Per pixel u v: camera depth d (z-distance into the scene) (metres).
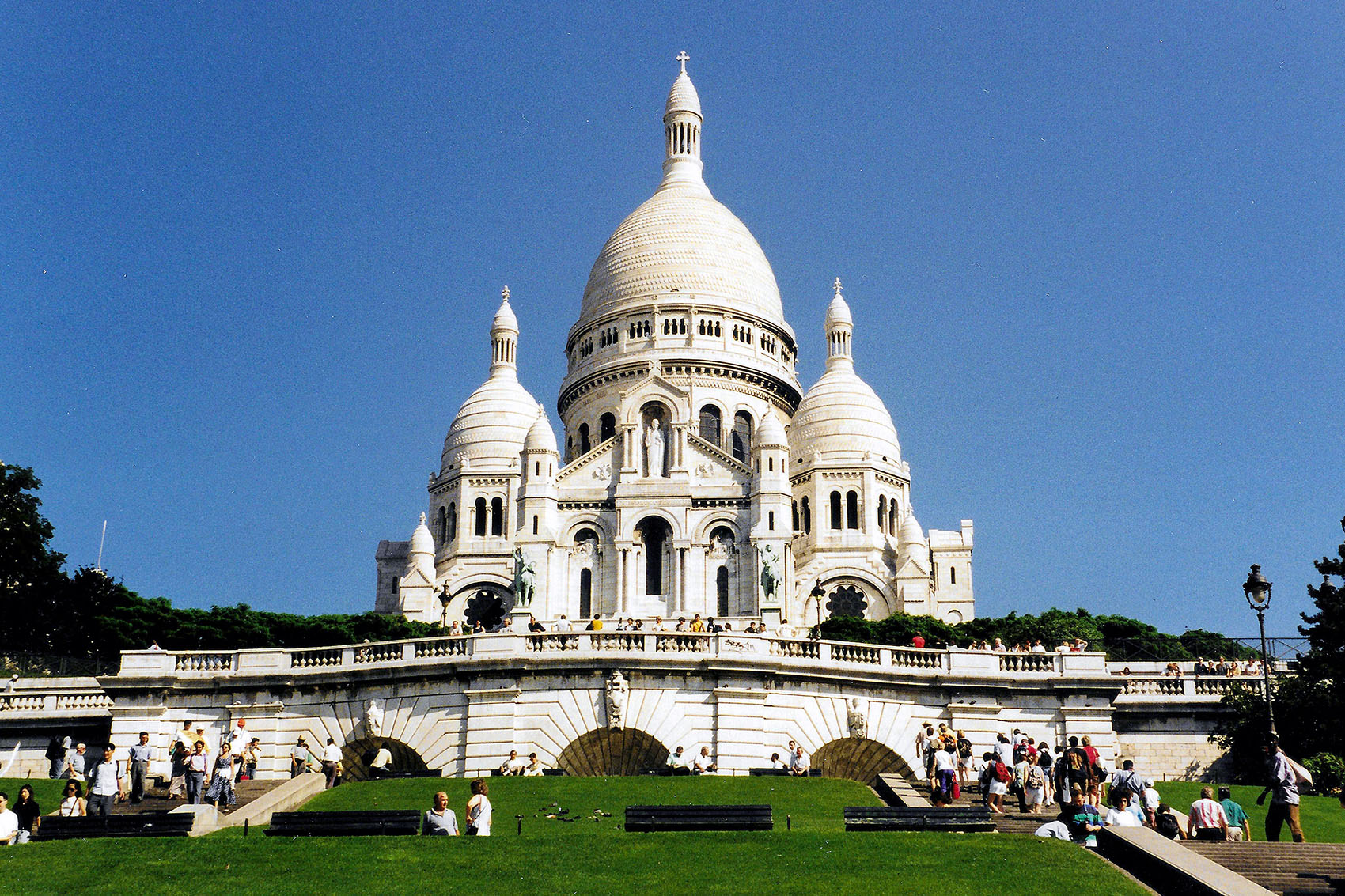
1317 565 64.12
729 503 122.25
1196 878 32.84
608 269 152.75
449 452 144.00
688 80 169.50
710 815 39.91
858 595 130.38
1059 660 62.75
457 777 56.22
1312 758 57.72
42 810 50.25
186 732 54.09
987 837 38.81
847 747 61.06
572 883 34.72
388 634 101.25
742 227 158.25
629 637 60.62
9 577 90.38
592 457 125.88
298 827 39.50
